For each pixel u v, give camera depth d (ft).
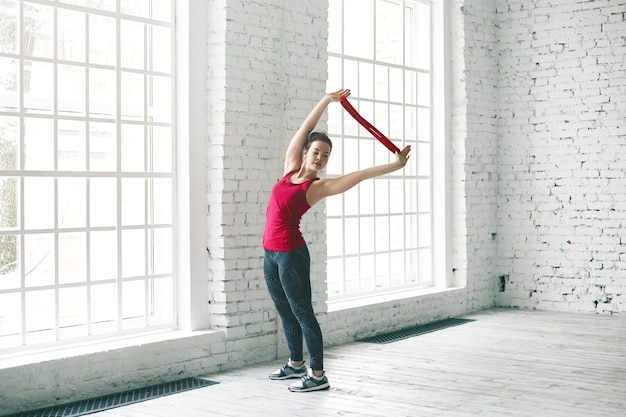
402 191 24.53
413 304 22.97
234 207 17.06
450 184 25.82
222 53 16.81
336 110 22.31
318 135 14.74
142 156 17.61
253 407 13.66
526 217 26.50
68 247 17.02
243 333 17.26
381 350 19.11
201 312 16.90
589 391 14.85
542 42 26.21
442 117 25.57
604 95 25.12
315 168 14.74
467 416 13.11
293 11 18.48
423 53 25.76
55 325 14.57
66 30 17.22
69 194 16.99
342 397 14.40
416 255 25.38
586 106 25.44
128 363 14.83
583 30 25.49
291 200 14.58
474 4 26.09
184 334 16.25
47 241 16.67
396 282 24.93
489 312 25.73
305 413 13.28
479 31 26.30
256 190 17.62
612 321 23.66
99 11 15.31
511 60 26.71
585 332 21.68
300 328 15.81
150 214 16.98
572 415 13.17
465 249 25.52
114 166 15.70
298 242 14.75
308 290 14.90
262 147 17.79
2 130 15.87
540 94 26.27
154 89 16.97
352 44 23.94
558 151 25.94
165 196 16.92
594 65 25.30
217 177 16.88
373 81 23.12
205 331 16.63
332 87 23.03
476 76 26.12
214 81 16.96
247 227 17.39
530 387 15.19
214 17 16.96
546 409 13.56
